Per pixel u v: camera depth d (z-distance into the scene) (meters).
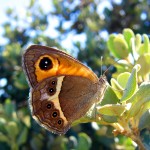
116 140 0.14
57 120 0.08
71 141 0.14
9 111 0.15
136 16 0.20
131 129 0.08
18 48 0.20
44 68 0.09
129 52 0.10
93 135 0.14
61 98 0.08
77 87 0.08
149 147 0.08
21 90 0.18
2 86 0.19
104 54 0.18
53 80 0.08
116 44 0.10
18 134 0.14
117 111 0.07
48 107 0.08
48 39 0.21
